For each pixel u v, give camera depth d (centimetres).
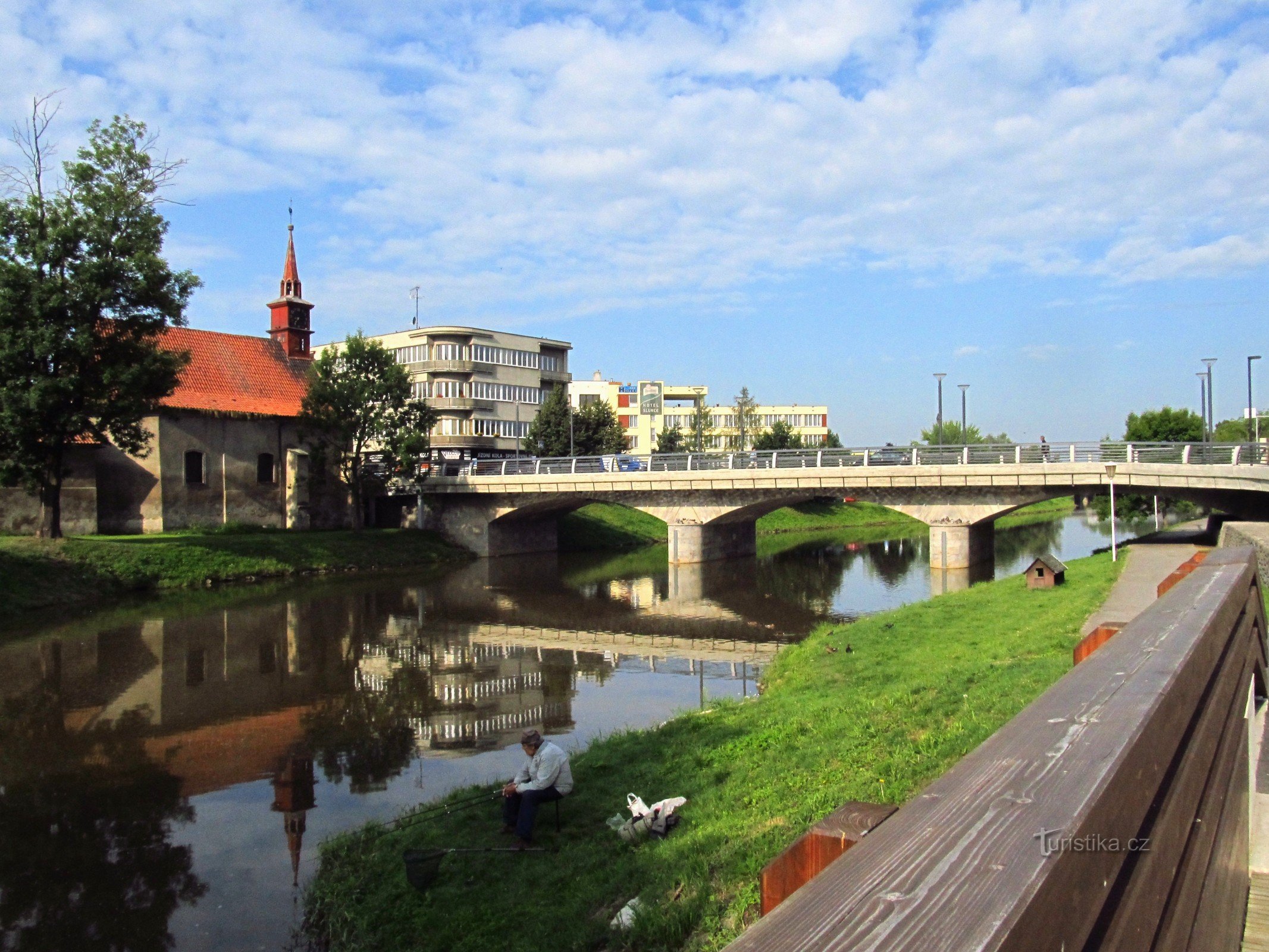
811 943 146
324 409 5553
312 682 2481
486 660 2794
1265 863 455
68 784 1638
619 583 4656
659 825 1029
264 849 1320
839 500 9456
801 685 1789
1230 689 384
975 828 178
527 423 9362
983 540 4862
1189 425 6594
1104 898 179
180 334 5784
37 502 4441
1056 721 238
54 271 3775
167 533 4922
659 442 9625
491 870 1042
